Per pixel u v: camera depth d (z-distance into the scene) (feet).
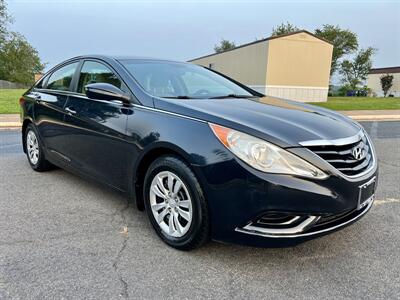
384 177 16.60
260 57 79.00
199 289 7.68
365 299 7.45
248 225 7.88
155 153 9.51
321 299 7.42
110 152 10.82
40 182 14.53
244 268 8.50
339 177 7.96
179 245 9.09
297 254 9.20
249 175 7.66
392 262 8.93
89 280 7.88
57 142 13.66
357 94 141.49
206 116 8.67
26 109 15.90
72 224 10.69
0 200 12.50
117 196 13.08
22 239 9.66
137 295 7.43
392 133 30.76
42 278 7.89
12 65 160.66
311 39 77.66
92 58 12.90
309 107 11.16
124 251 9.15
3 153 19.72
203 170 8.18
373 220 11.46
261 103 10.79
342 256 9.17
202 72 13.33
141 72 11.35
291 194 7.54
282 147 7.75
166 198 9.36
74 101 12.55
